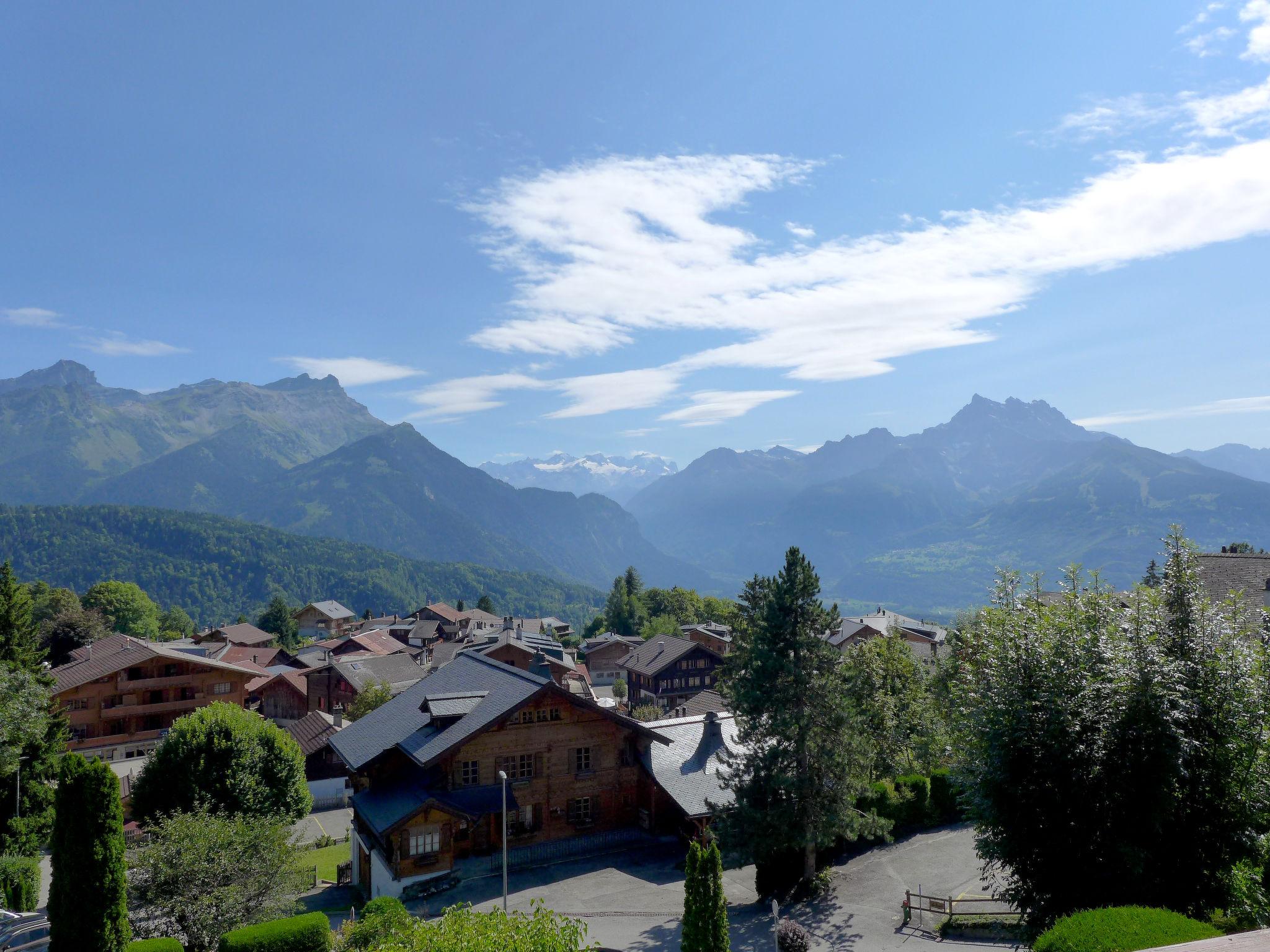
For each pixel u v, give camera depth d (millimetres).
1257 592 41031
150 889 32125
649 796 49719
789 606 38844
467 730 45562
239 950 28969
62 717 66438
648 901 39219
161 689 100562
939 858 40812
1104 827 19609
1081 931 14727
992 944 29922
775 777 36938
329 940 30578
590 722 49531
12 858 49344
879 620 145375
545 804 47844
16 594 71125
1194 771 18875
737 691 39594
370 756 49000
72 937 26250
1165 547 21344
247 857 34625
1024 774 20734
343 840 64250
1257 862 18609
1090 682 20094
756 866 42875
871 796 43844
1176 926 14516
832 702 37906
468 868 44188
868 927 33094
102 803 26938
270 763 50062
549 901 39750
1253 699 18922
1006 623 22969
